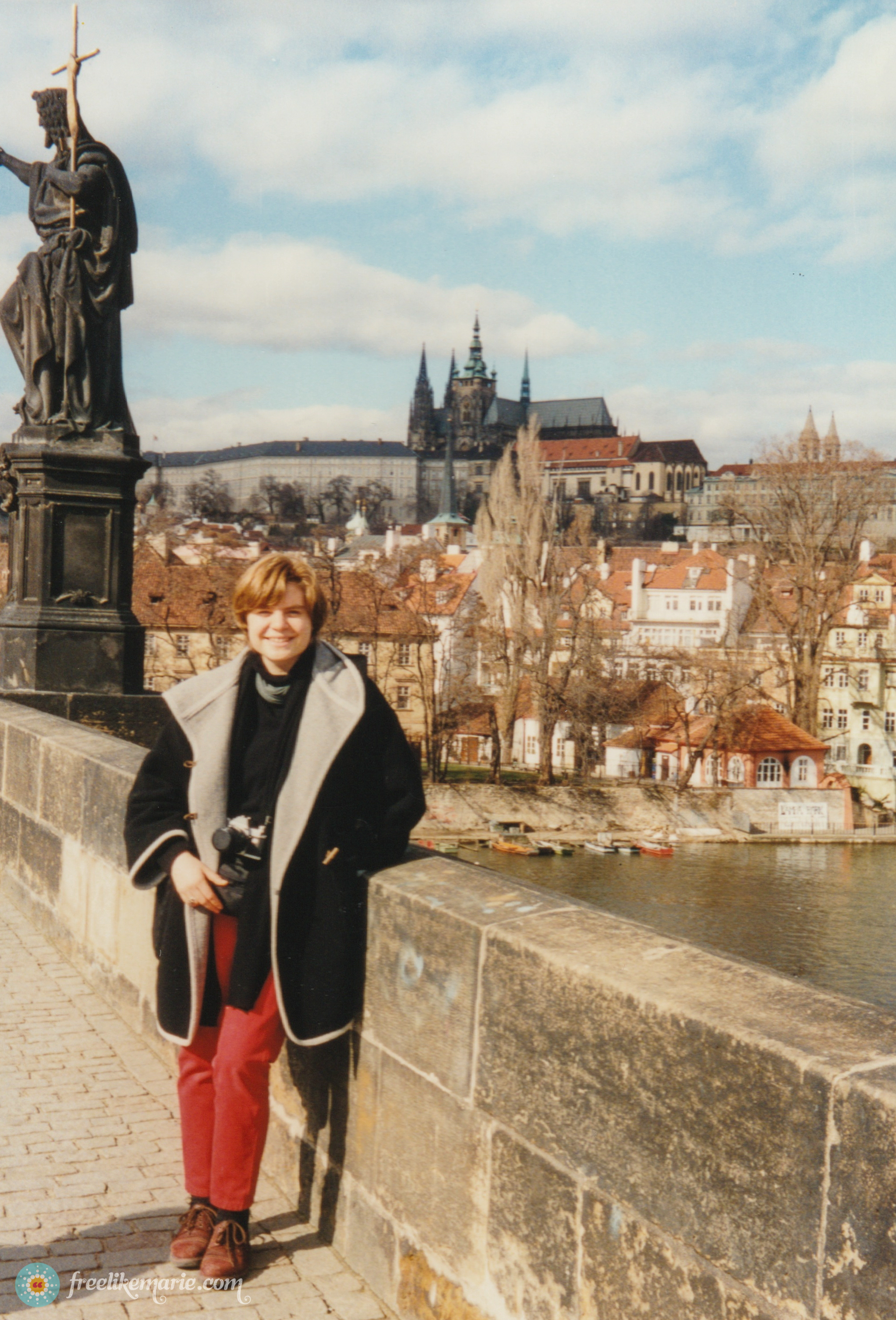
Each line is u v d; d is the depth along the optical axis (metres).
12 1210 4.21
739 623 119.31
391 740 3.77
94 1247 3.98
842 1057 2.30
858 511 94.50
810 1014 2.53
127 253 10.61
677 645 117.50
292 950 3.71
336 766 3.69
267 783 3.75
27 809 8.27
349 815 3.73
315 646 3.84
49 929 7.69
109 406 10.58
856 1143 2.19
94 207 10.39
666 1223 2.62
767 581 97.00
